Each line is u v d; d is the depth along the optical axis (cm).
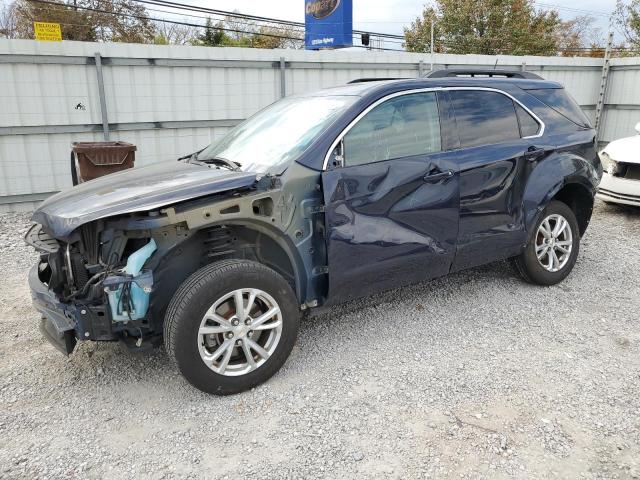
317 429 281
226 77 961
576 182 462
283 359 325
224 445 270
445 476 246
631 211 778
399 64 1127
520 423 284
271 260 339
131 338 311
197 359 294
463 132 398
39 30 809
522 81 454
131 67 878
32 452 266
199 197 298
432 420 287
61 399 312
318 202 332
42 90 820
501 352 362
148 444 272
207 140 971
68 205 306
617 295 461
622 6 2598
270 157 348
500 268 522
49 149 845
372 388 319
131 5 2952
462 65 1212
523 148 423
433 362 348
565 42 4181
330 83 1065
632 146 725
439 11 2966
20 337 393
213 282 291
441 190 375
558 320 411
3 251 619
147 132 916
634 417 289
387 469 251
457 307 434
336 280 337
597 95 1430
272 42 3450
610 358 354
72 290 300
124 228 284
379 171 346
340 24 2336
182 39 3353
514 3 2808
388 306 437
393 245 355
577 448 265
